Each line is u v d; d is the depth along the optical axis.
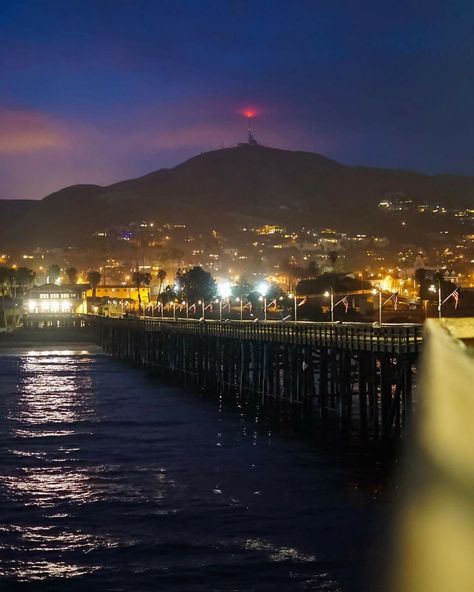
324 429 55.22
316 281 174.12
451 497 5.67
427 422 5.89
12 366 129.50
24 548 31.89
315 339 56.06
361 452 48.53
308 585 26.92
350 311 148.62
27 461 49.41
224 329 81.12
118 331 145.38
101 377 107.94
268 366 68.81
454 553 5.73
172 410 72.38
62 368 124.31
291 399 61.44
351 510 35.75
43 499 39.75
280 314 167.38
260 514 35.97
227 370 82.56
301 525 33.88
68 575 28.77
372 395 48.38
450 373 5.66
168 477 44.19
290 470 44.69
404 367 43.56
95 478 44.28
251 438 55.91
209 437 57.00
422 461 5.98
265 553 30.52
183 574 28.55
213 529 33.91
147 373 112.38
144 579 28.23
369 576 27.08
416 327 44.00
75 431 61.00
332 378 56.09
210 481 42.91
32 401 81.25
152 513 36.72
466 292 145.12
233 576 28.25
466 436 5.49
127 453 51.62
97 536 33.34
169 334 107.50
